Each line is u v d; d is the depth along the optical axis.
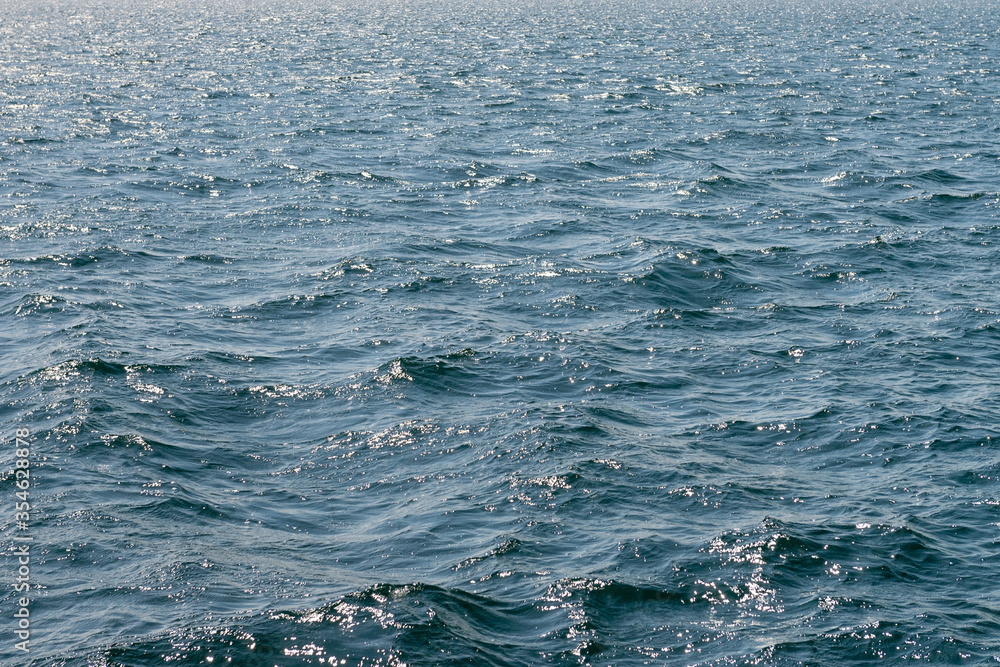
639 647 16.70
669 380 27.86
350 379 27.41
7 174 52.34
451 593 17.80
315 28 172.00
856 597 17.95
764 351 29.94
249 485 22.28
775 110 75.94
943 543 19.75
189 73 101.81
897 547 19.50
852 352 29.86
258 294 34.72
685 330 31.66
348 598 17.50
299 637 16.62
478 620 17.22
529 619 17.34
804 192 50.22
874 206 46.66
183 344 29.88
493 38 148.38
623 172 55.09
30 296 33.25
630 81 94.44
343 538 20.16
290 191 49.94
